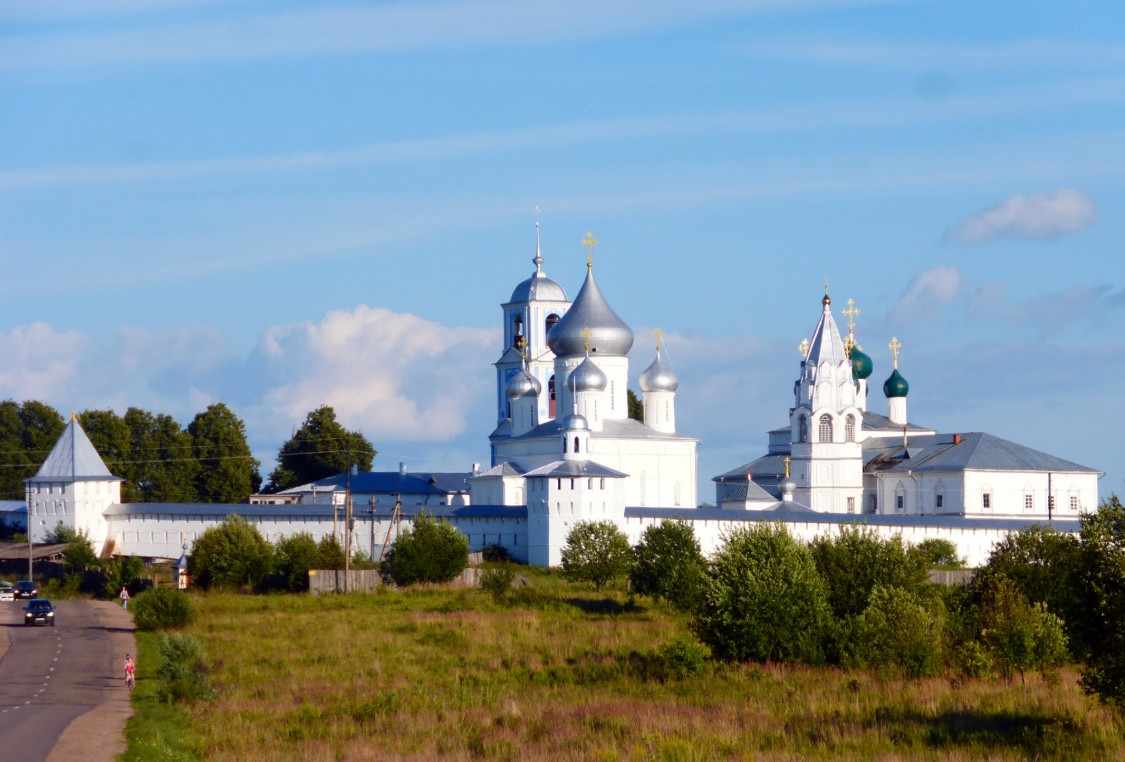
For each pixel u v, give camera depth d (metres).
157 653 133.00
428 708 103.25
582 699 107.50
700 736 90.56
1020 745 87.44
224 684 114.44
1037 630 112.31
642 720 96.50
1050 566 130.88
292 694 110.50
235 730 95.81
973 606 125.31
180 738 91.56
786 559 124.62
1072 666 114.88
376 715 100.31
